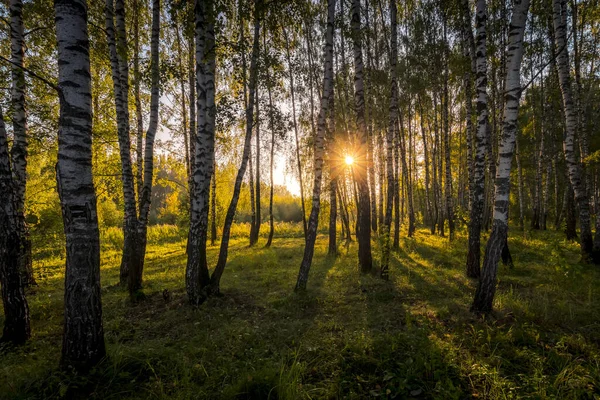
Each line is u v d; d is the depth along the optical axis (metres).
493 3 11.38
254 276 8.61
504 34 11.38
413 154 24.30
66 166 3.29
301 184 15.49
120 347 3.97
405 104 14.60
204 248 6.57
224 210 21.92
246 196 23.78
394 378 3.38
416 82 13.38
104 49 8.44
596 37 12.66
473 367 3.47
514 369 3.49
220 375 3.54
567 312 4.99
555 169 19.78
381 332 4.60
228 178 20.81
